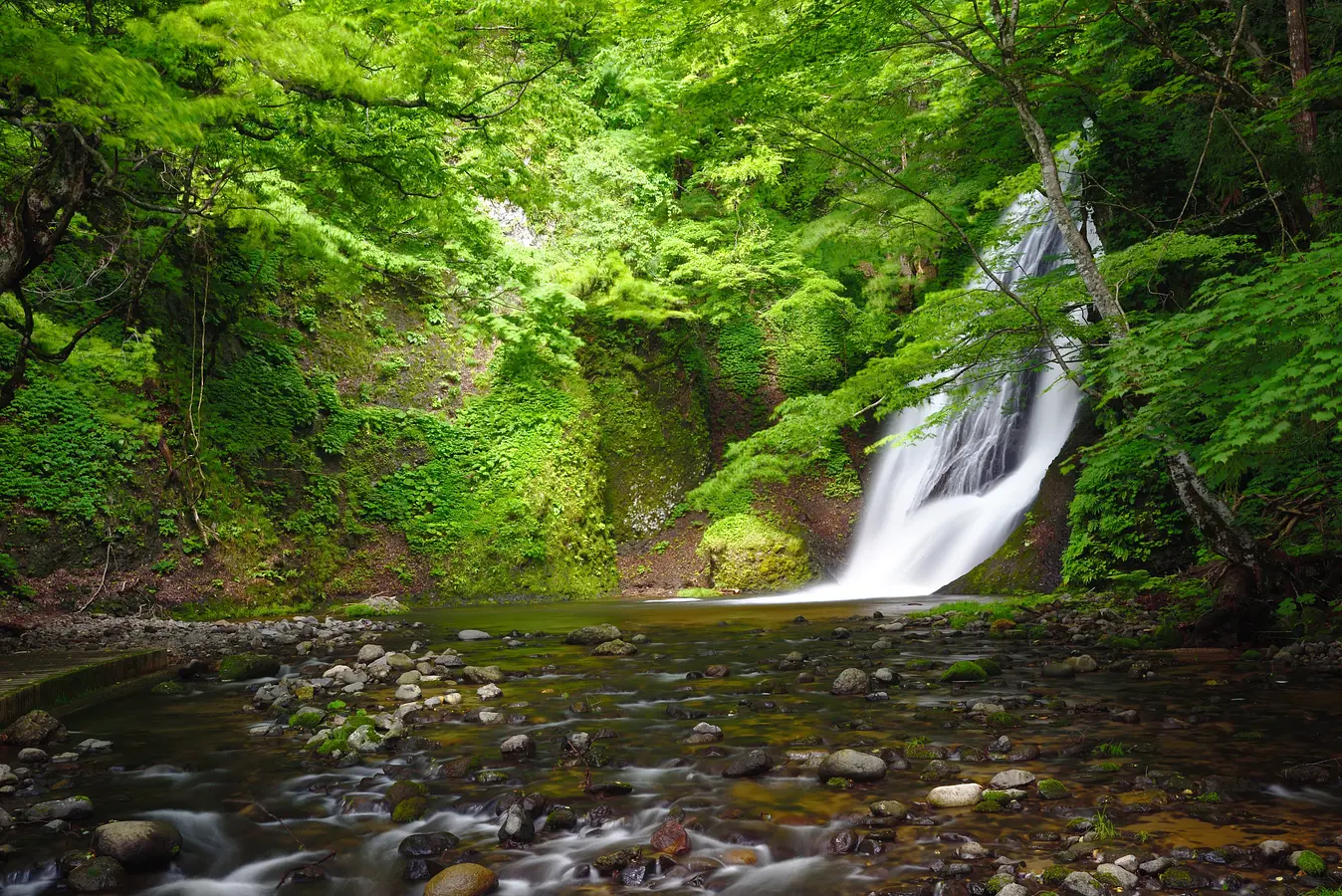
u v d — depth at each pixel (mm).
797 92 10398
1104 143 15203
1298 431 6973
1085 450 8984
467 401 20422
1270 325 5996
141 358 12945
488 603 18438
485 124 10820
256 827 4336
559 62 10922
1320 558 9648
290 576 16859
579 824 4234
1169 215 15180
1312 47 12414
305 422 18156
